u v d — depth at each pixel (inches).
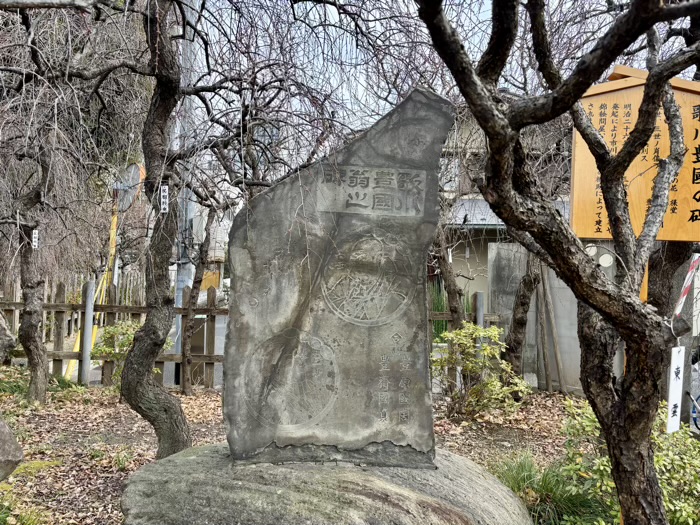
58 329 337.1
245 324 137.9
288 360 138.9
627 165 105.0
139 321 348.5
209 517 115.2
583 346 108.9
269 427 137.6
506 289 335.0
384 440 140.0
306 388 139.1
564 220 87.7
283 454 137.6
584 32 232.2
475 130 256.5
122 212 209.5
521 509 140.3
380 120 140.5
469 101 70.2
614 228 109.2
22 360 378.9
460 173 274.8
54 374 335.6
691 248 160.2
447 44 66.3
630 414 100.0
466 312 326.6
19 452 130.3
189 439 185.9
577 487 151.7
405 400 140.9
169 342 314.8
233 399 136.9
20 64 178.2
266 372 138.2
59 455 214.5
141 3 178.1
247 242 138.4
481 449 227.0
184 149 157.8
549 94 73.6
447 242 344.2
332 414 139.5
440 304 340.5
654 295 163.9
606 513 149.1
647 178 146.2
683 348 120.8
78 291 439.2
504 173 78.0
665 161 113.9
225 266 475.8
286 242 139.0
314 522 111.9
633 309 90.4
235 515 114.9
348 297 140.6
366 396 140.4
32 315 273.9
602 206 145.6
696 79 162.9
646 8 61.5
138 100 221.5
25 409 270.8
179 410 183.9
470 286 452.8
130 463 206.7
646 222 108.7
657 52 113.9
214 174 170.2
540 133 270.1
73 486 184.7
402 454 140.0
